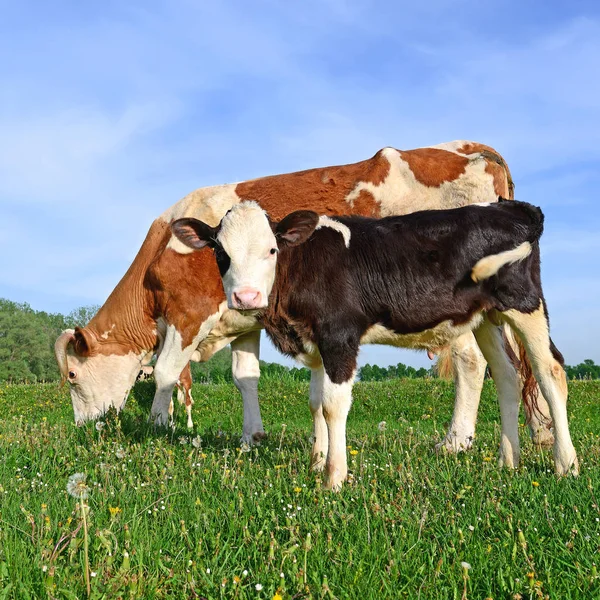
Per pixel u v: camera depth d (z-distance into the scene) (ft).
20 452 19.49
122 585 10.16
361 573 10.89
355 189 27.63
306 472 18.04
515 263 18.99
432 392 48.37
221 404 46.96
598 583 10.53
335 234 19.20
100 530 11.55
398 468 17.95
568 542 12.00
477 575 11.10
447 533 12.63
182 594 10.37
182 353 28.30
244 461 19.25
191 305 27.96
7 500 14.29
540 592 10.05
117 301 30.37
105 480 16.20
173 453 19.35
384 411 43.98
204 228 20.11
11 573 10.50
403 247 19.02
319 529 12.60
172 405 40.68
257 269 18.78
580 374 91.97
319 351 18.65
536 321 19.08
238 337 29.32
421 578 10.89
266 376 60.18
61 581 10.33
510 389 20.24
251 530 12.92
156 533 12.44
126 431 23.25
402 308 18.93
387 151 27.84
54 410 42.75
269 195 28.09
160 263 28.17
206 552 11.98
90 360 31.07
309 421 41.01
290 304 18.90
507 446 19.97
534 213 19.27
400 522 13.39
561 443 18.12
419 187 27.53
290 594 10.25
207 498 15.01
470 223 19.06
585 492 15.28
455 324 19.43
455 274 19.01
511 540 12.19
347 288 18.61
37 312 271.28
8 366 230.68
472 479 16.78
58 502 14.46
